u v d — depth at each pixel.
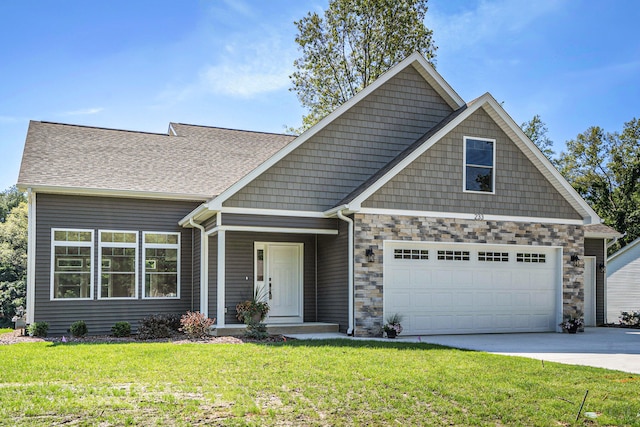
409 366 9.97
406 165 15.87
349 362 10.27
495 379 8.95
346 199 16.11
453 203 16.36
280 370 9.52
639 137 43.91
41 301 16.25
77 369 9.65
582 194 44.34
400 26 30.67
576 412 7.23
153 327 14.99
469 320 16.53
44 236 16.42
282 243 17.73
